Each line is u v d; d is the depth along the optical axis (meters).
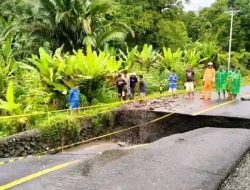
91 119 13.55
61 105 14.30
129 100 14.79
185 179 7.19
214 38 35.44
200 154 8.66
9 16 27.48
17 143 10.89
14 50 20.94
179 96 17.16
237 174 7.64
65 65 14.48
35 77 14.14
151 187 6.84
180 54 22.77
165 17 30.12
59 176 7.58
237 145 9.28
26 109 12.09
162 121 13.25
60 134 12.14
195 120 12.54
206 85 16.06
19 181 7.58
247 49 44.31
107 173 7.62
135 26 27.56
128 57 20.81
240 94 17.80
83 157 9.52
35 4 20.58
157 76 20.31
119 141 14.04
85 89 15.39
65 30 21.55
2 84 13.55
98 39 21.52
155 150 9.11
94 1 20.81
